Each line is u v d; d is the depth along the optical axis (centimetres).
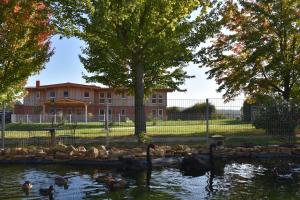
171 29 2672
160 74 3166
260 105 2817
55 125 3450
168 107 2911
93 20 2436
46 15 2545
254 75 3188
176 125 2900
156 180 1537
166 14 2639
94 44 2753
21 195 1307
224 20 2836
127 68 3050
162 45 2636
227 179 1555
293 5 3105
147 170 1755
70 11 2531
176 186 1432
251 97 3241
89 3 2428
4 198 1270
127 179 1555
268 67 3077
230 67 3247
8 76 2591
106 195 1302
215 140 2477
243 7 3170
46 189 1315
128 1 2423
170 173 1681
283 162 1973
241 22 3170
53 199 1256
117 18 2439
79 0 2480
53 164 1942
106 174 1659
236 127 2797
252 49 3161
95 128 3750
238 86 3234
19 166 1892
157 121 3139
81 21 2588
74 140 2578
